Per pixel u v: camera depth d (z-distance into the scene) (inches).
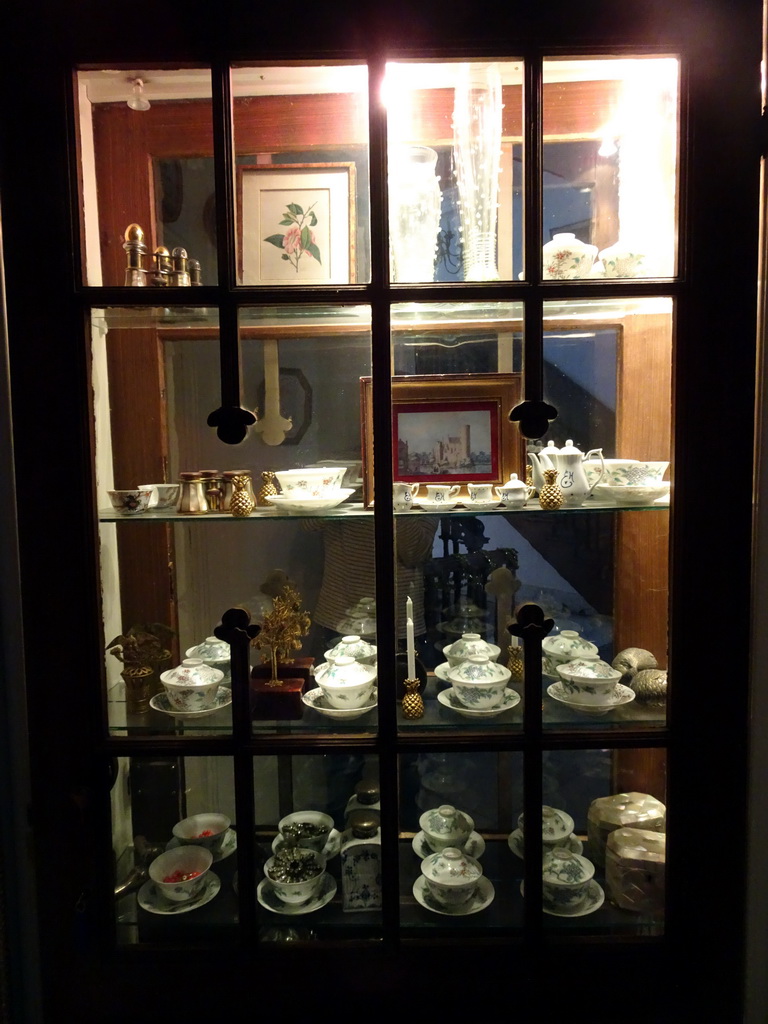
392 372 33.6
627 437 36.2
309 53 28.9
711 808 30.0
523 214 30.3
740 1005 30.2
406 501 33.5
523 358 30.8
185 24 28.6
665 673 31.7
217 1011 30.7
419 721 32.6
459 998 30.5
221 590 37.2
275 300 30.3
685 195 28.9
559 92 35.1
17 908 31.3
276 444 37.9
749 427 29.1
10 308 29.2
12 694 31.1
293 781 35.0
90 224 34.1
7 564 30.7
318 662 35.5
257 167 36.4
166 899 33.3
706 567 29.5
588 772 33.4
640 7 28.1
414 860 34.3
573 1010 30.5
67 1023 30.9
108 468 35.6
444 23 28.3
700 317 28.9
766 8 28.2
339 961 30.6
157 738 31.5
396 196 33.6
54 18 28.7
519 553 35.0
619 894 32.2
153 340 36.6
